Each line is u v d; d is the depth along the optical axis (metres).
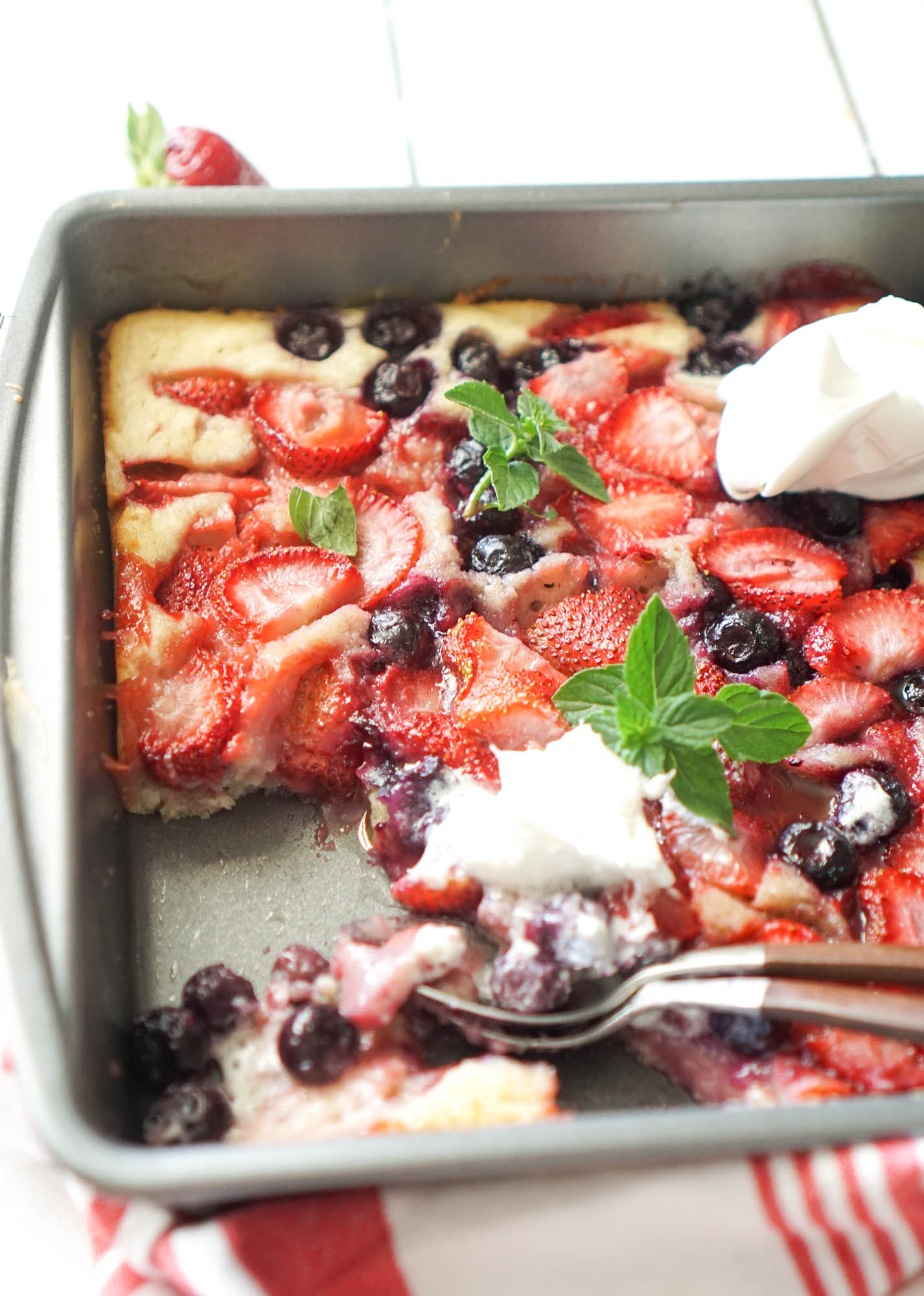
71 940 0.38
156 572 0.45
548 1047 0.40
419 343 0.48
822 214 0.48
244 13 0.57
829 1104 0.36
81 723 0.41
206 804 0.44
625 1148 0.36
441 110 0.56
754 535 0.46
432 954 0.40
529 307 0.49
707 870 0.41
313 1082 0.39
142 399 0.47
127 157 0.51
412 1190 0.37
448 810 0.42
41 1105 0.36
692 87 0.57
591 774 0.41
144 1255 0.37
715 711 0.40
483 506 0.46
